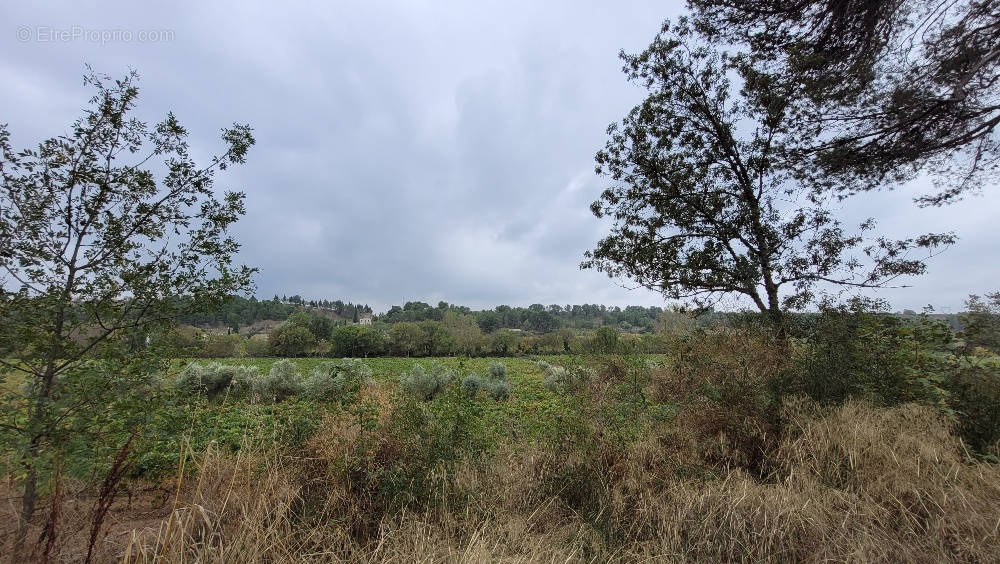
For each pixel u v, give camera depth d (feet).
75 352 9.67
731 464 15.53
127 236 10.82
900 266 23.13
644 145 28.91
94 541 9.02
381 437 13.41
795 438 15.52
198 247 11.26
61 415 8.87
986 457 14.01
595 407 16.69
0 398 8.71
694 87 27.40
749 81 25.63
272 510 10.78
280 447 12.70
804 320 22.99
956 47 18.60
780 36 22.98
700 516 12.03
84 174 10.09
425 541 10.28
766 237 25.80
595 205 30.81
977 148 20.45
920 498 11.61
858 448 13.87
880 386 17.62
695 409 17.46
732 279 26.37
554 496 13.75
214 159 11.73
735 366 18.34
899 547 10.44
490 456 14.75
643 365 20.56
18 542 8.70
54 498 8.64
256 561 9.20
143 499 13.80
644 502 13.06
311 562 9.96
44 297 9.45
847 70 20.97
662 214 28.32
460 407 14.67
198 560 8.64
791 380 17.79
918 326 19.94
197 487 10.94
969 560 9.91
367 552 10.50
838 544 10.58
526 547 11.03
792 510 11.49
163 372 10.81
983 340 18.30
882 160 22.33
